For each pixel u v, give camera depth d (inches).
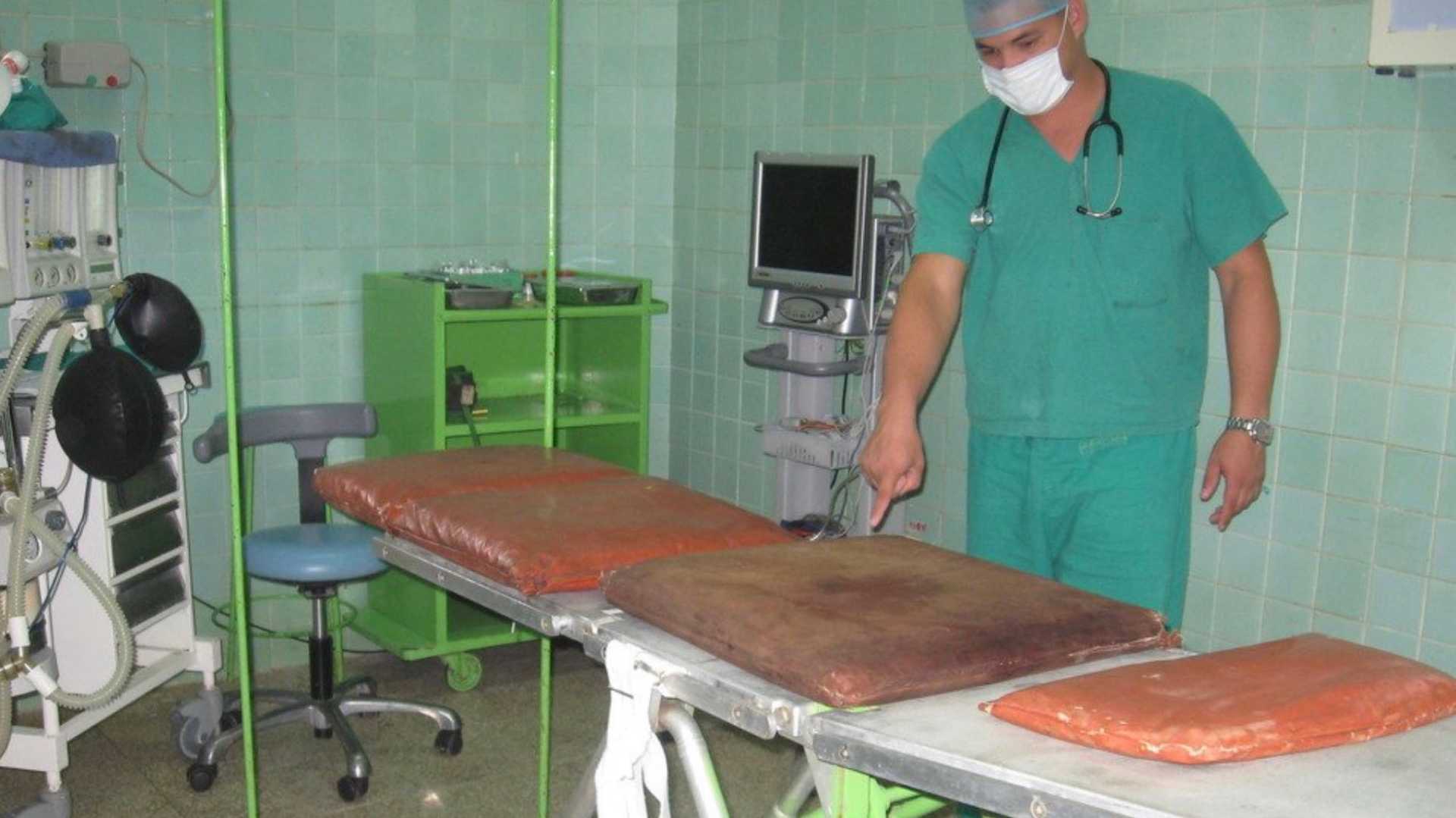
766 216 136.3
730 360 165.5
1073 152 90.2
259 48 149.8
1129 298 89.4
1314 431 107.2
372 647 162.6
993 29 84.1
